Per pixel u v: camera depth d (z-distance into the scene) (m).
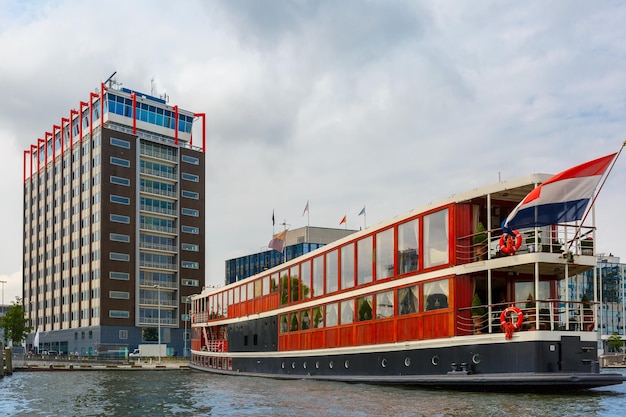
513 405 25.88
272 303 51.53
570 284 132.88
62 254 133.12
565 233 30.48
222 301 63.38
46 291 137.88
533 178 29.62
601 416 22.98
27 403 34.09
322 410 26.66
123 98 127.75
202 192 136.75
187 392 39.28
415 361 33.72
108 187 122.88
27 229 148.50
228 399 33.53
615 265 153.38
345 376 39.78
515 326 28.72
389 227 36.72
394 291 35.88
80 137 129.75
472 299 31.70
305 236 139.50
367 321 38.19
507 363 28.94
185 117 137.25
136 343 122.75
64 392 41.75
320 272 44.25
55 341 131.62
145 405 31.97
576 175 29.00
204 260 135.00
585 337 28.94
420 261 33.94
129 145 126.50
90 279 122.50
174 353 127.56
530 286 33.28
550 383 27.41
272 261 165.12
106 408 30.94
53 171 139.25
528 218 29.42
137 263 124.75
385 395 30.89
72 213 131.25
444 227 32.56
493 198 32.28
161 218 131.00
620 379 27.84
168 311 129.00
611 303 151.62
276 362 50.00
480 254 31.30
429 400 28.11
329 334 42.34
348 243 40.84
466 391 30.72
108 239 121.75
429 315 33.03
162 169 131.75
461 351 30.95
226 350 61.75
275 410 27.58
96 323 119.94
